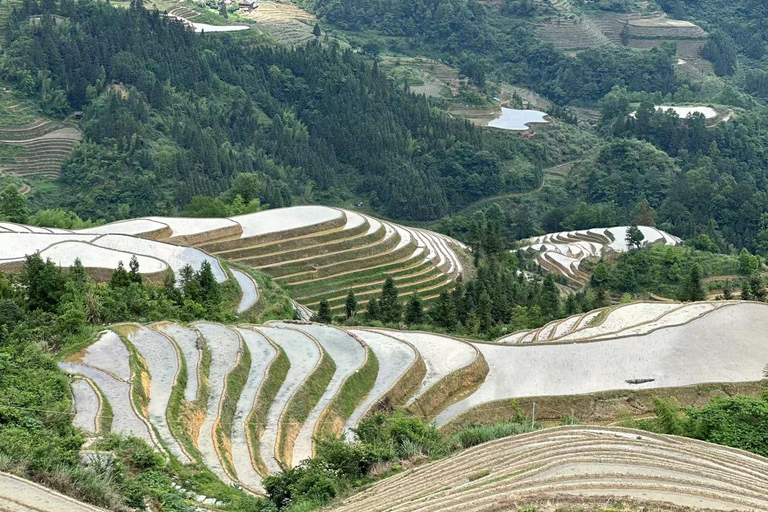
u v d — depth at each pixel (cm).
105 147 16662
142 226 10344
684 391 6438
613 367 6806
